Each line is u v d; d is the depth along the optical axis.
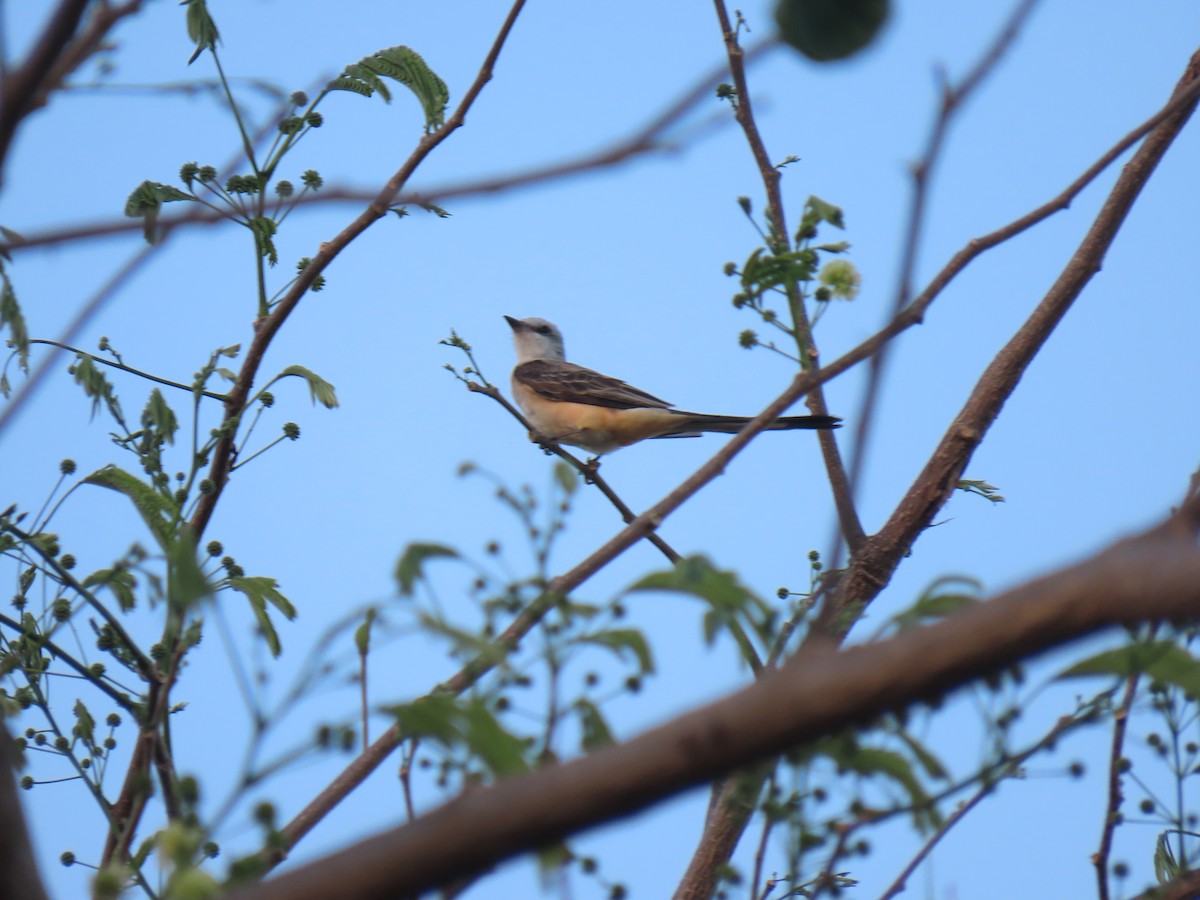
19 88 3.91
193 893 4.32
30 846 4.01
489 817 3.30
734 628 5.77
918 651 3.17
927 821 5.48
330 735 4.96
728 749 3.24
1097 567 3.07
